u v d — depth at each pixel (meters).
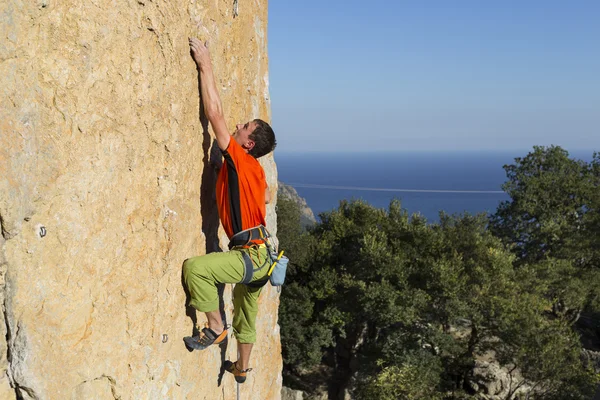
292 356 27.73
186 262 3.42
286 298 28.47
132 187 2.82
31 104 2.10
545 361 18.38
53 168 2.24
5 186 1.98
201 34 3.59
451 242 25.11
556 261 26.22
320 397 26.53
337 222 32.97
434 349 22.70
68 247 2.36
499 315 20.25
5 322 2.12
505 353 20.17
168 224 3.21
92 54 2.41
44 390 2.25
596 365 24.31
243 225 3.51
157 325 3.15
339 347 30.61
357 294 25.55
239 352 4.29
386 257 24.97
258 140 3.73
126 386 2.84
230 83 4.45
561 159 35.31
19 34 2.01
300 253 31.34
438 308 22.92
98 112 2.49
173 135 3.20
